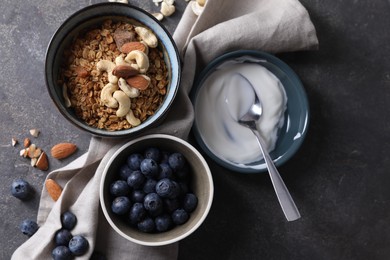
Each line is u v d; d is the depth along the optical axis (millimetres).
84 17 496
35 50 558
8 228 550
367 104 585
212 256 565
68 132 557
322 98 582
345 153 582
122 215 498
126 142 497
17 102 556
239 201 568
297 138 546
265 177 570
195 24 544
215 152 544
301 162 579
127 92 489
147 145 505
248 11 564
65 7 562
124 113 493
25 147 553
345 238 577
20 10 559
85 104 501
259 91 553
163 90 512
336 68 582
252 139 551
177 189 483
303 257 572
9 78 556
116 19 511
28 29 559
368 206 580
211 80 548
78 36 509
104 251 536
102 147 519
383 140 584
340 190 579
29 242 518
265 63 554
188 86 531
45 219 539
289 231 572
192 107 521
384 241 579
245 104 551
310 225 575
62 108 484
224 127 550
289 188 577
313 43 559
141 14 500
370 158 583
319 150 581
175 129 515
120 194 489
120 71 484
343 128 582
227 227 567
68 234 514
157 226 492
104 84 500
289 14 548
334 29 584
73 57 505
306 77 582
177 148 504
